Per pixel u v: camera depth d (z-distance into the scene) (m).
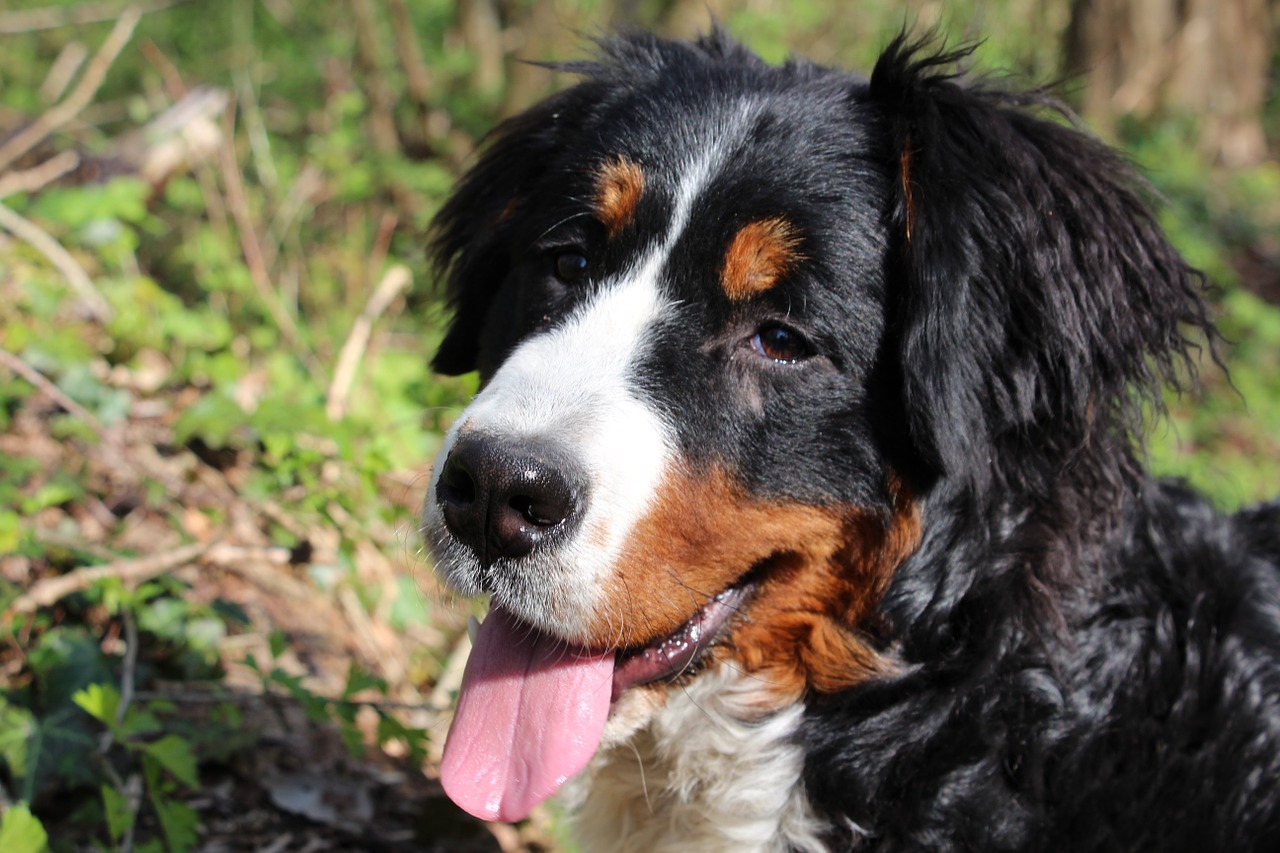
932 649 2.82
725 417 2.69
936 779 2.78
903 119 2.85
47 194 5.55
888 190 2.83
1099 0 14.30
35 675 3.31
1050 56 14.91
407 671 4.23
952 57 2.98
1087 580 2.86
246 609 4.01
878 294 2.78
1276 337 8.46
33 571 3.63
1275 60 18.05
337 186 7.05
